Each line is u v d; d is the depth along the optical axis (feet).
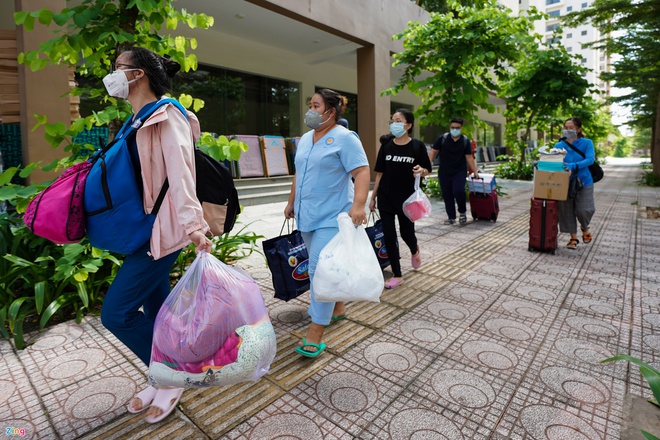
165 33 31.71
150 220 5.46
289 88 44.29
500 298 11.28
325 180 8.05
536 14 26.22
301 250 9.78
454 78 27.89
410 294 11.66
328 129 8.31
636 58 59.41
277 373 7.54
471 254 15.96
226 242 13.96
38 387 7.14
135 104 5.77
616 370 7.59
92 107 28.86
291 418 6.24
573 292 11.69
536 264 14.58
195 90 35.70
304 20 29.45
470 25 26.73
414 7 41.32
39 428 6.08
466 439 5.78
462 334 9.09
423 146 12.17
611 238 18.74
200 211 5.37
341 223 7.43
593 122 61.57
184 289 5.49
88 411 6.47
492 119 87.71
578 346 8.50
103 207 5.29
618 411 6.39
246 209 26.04
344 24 32.27
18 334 8.51
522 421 6.16
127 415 6.38
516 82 42.93
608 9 40.98
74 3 24.97
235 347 5.40
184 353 5.22
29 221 5.15
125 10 10.59
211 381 5.37
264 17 31.71
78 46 10.06
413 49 28.71
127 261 5.70
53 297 10.08
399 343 8.68
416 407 6.50
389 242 12.21
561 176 15.23
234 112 39.06
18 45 14.55
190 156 5.44
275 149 32.96
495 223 22.61
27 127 14.73
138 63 5.59
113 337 8.98
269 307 10.79
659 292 11.62
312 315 8.05
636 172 79.41
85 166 5.54
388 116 37.78
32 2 14.40
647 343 8.62
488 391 6.93
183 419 6.24
